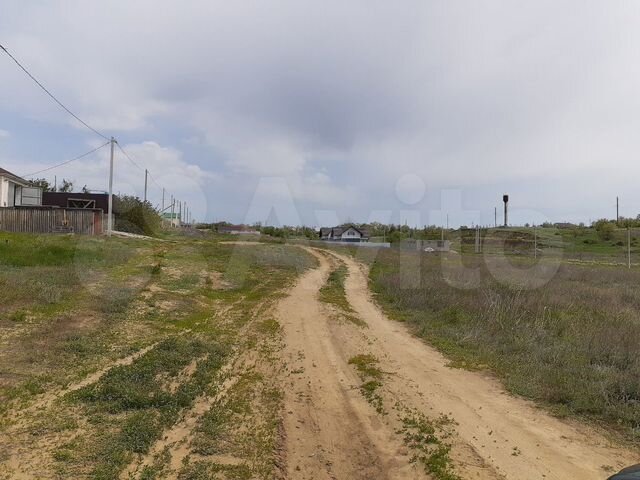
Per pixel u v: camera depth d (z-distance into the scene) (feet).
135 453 14.94
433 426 18.10
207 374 22.97
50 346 24.54
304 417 18.93
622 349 26.35
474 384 23.27
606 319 34.94
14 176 93.15
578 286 52.21
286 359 26.94
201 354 26.40
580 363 25.03
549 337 30.73
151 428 16.52
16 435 15.52
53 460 14.07
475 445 16.52
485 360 27.17
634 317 36.06
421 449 16.22
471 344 30.55
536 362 25.71
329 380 23.70
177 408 18.72
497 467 14.94
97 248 60.34
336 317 39.06
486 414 19.38
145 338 28.48
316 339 31.89
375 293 55.16
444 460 15.30
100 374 21.71
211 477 13.85
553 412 19.56
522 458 15.57
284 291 52.60
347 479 14.34
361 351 29.27
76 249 56.85
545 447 16.40
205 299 44.32
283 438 16.94
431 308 43.09
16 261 47.65
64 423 16.53
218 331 32.24
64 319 29.73
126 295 38.14
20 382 19.79
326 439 16.99
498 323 34.40
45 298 33.22
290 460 15.40
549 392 21.04
